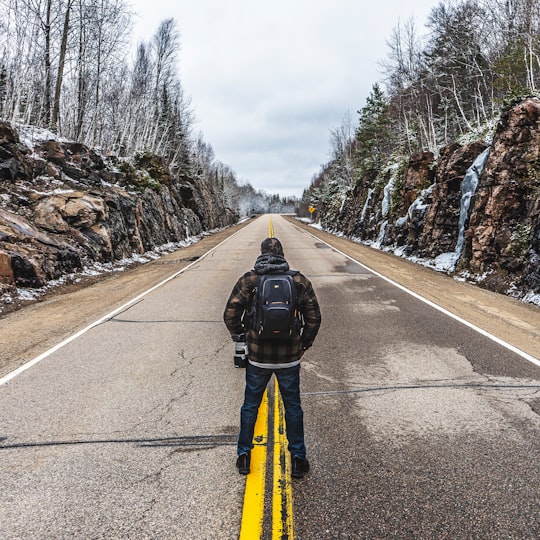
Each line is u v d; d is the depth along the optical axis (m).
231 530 2.31
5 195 12.51
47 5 20.62
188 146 46.78
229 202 89.00
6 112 19.45
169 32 36.94
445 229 14.34
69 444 3.22
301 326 2.85
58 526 2.35
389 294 9.03
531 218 9.47
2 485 2.73
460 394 4.04
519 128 10.44
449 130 28.33
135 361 5.11
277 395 4.12
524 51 17.38
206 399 4.01
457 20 27.41
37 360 5.16
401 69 30.78
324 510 2.46
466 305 7.95
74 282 11.02
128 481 2.75
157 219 22.77
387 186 24.00
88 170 17.48
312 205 82.00
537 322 6.72
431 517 2.38
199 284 10.74
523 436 3.25
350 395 4.07
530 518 2.36
